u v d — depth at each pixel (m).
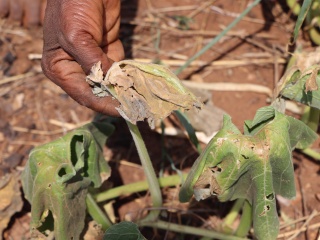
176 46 1.11
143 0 1.17
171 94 0.62
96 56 0.63
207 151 0.65
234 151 0.64
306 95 0.73
